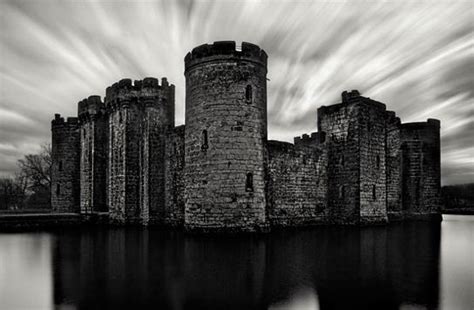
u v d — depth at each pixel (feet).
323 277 41.78
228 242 70.28
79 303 32.86
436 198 138.00
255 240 73.36
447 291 36.29
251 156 82.74
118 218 114.83
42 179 239.91
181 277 41.75
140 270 45.60
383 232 90.74
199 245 66.64
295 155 103.81
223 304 32.27
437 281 40.19
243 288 37.14
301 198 104.32
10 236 88.48
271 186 97.25
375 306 31.86
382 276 42.50
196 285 38.32
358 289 36.91
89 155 132.57
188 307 31.48
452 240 75.51
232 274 43.16
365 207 106.52
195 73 86.43
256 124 84.48
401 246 66.03
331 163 111.65
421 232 91.71
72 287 38.09
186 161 87.86
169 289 36.81
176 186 107.34
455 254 57.98
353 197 106.01
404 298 34.06
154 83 115.03
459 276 42.57
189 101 88.12
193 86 86.89
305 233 86.48
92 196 129.70
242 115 82.89
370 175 108.99
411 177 138.72
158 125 113.70
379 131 114.01
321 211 108.88
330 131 112.78
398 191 132.57
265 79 89.51
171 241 72.64
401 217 132.05
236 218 80.12
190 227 84.23
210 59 84.43
